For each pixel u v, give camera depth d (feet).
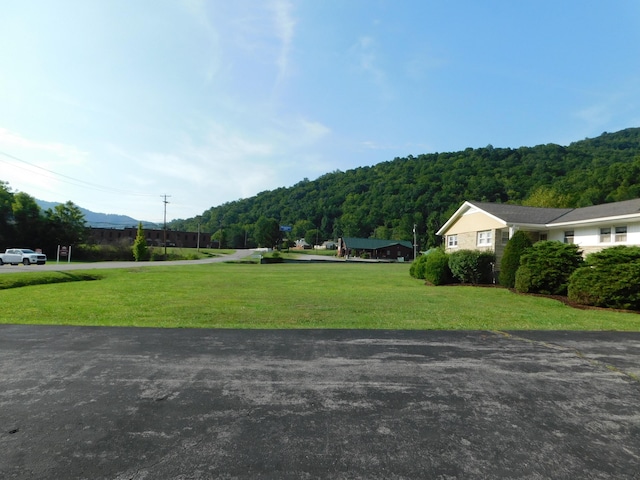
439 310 30.94
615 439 9.71
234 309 30.32
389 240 268.82
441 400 12.04
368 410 11.24
